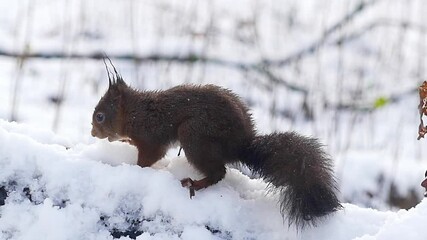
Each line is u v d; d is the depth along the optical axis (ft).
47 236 20.27
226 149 21.67
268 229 20.89
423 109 22.04
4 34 49.19
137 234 20.59
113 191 20.77
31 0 54.08
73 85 44.27
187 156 21.76
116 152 22.53
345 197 35.70
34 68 45.85
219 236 20.59
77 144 23.52
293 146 21.29
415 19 57.26
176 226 20.61
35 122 37.96
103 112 23.12
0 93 41.37
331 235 20.92
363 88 49.06
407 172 36.88
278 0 59.62
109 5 55.67
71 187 20.80
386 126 45.37
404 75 51.80
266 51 52.08
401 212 21.74
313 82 48.88
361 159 37.32
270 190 21.61
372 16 57.67
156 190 20.74
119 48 47.39
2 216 20.59
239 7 58.59
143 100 22.57
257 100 46.55
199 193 21.04
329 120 44.50
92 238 20.40
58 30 51.13
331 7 58.65
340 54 48.83
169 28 52.54
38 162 21.08
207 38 48.34
